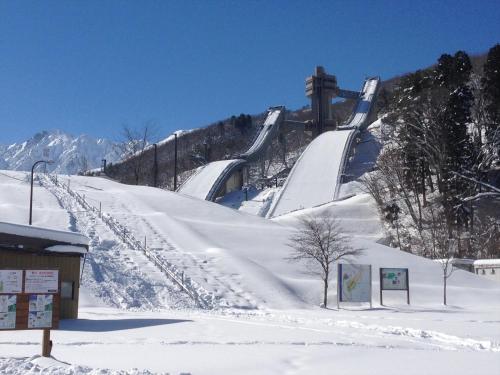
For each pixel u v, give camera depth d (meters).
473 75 111.25
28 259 25.56
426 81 98.12
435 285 51.66
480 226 79.75
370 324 27.30
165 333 20.91
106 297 37.88
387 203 89.19
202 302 39.69
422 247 77.44
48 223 50.62
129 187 73.75
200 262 46.72
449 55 98.94
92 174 147.50
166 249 49.25
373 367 13.39
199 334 20.73
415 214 88.25
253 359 14.61
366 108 162.62
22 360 12.79
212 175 126.38
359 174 120.62
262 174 149.62
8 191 61.56
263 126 163.00
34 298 13.52
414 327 26.30
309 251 45.94
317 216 83.69
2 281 13.29
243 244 53.78
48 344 13.57
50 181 70.75
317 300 44.47
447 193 80.31
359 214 91.00
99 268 41.88
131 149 122.62
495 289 53.16
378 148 132.25
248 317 30.67
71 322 24.94
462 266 62.41
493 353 16.36
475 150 87.31
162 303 38.81
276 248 54.09
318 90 168.12
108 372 11.59
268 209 108.75
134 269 43.56
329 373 12.55
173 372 12.25
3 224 24.64
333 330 23.83
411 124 90.50
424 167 89.69
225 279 44.22
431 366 13.52
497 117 90.81
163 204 64.44
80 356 14.84
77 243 27.53
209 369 13.02
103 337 19.36
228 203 122.88
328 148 125.81
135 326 23.47
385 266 53.62
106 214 56.91
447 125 85.44
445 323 28.81
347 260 47.81
